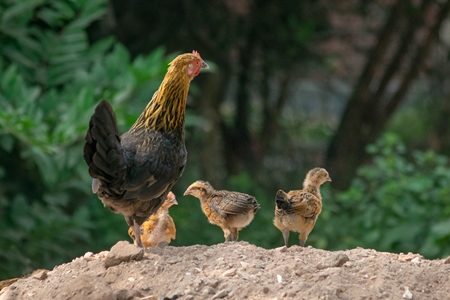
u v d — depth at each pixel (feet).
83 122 45.80
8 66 54.03
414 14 77.71
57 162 46.70
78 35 53.52
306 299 23.00
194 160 71.82
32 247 50.60
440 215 52.70
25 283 27.02
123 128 47.50
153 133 28.76
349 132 80.33
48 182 48.47
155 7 67.67
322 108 99.66
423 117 91.86
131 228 30.78
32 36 55.98
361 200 55.67
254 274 25.04
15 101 48.19
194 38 68.85
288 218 30.45
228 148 81.82
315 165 83.76
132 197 27.07
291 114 95.50
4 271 48.44
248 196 31.32
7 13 50.49
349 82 90.63
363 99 79.97
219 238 55.72
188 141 71.87
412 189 53.11
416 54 81.25
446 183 53.93
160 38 67.62
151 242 30.32
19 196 50.62
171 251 27.73
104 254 28.22
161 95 29.27
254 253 27.12
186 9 68.49
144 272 25.66
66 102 51.11
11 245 50.08
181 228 56.65
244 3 73.26
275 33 73.72
